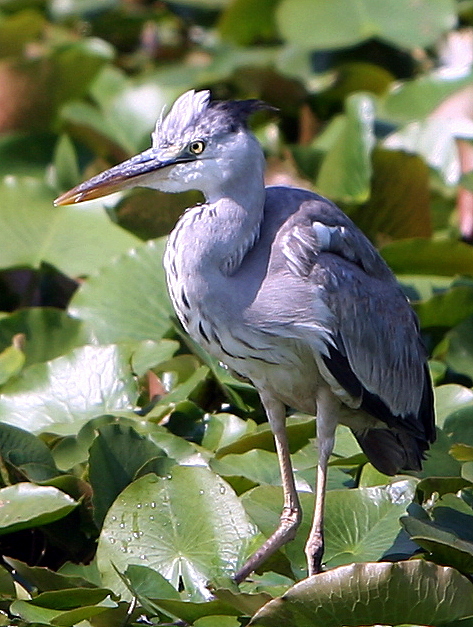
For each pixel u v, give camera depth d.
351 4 15.27
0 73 13.81
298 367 7.60
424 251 10.48
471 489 7.70
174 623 6.92
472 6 15.99
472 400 8.77
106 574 7.23
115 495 7.81
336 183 11.88
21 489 7.60
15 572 7.68
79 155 13.53
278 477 8.12
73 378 9.05
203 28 17.64
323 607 6.39
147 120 13.55
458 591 6.38
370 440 8.17
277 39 16.73
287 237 7.51
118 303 10.06
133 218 11.08
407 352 8.02
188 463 8.02
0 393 9.06
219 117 7.50
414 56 15.79
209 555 7.34
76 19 17.22
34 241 11.16
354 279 7.60
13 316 9.84
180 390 8.84
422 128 12.71
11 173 13.26
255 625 6.42
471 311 9.79
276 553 7.65
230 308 7.48
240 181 7.50
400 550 7.30
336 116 14.57
